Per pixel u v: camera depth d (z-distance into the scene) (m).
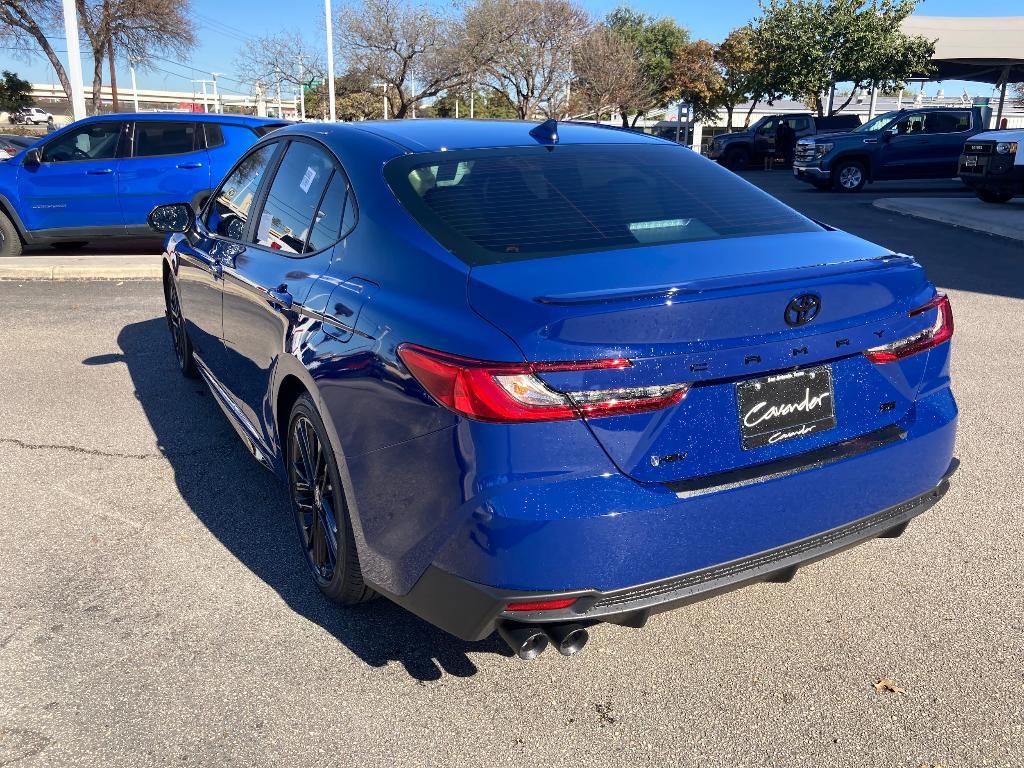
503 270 2.36
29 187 10.18
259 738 2.40
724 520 2.25
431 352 2.22
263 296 3.31
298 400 2.95
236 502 3.91
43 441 4.63
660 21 53.31
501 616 2.19
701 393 2.23
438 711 2.52
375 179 2.89
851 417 2.51
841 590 3.16
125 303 8.05
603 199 2.85
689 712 2.51
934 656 2.76
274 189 3.67
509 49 39.34
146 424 4.89
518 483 2.10
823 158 21.27
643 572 2.18
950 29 28.16
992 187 15.38
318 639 2.87
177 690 2.60
